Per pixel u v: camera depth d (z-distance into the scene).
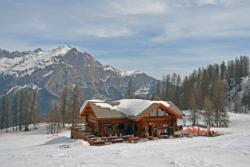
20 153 28.97
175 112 48.12
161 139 42.06
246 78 166.50
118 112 47.25
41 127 102.50
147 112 45.72
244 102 136.50
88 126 49.25
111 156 24.11
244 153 23.67
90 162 21.12
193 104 90.75
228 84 165.75
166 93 131.88
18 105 112.31
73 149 31.34
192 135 45.91
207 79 134.00
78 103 89.56
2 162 23.03
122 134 45.78
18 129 106.31
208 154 23.52
